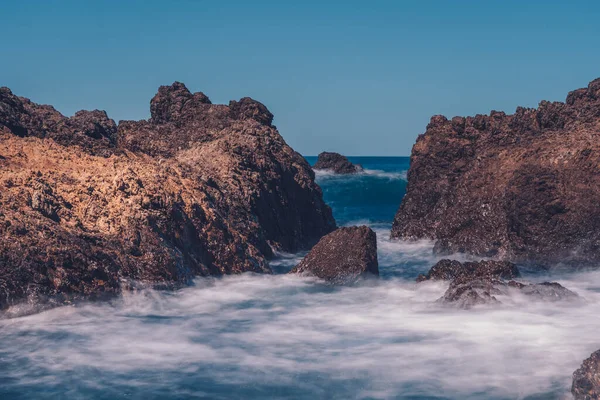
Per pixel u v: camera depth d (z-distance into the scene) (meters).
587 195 21.98
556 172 22.86
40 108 26.30
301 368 11.57
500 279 17.02
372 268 18.66
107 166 19.73
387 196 61.78
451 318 14.34
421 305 15.73
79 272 15.14
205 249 18.72
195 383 10.97
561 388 10.37
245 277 18.86
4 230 14.77
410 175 31.38
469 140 29.91
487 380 10.83
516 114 29.14
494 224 24.28
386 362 11.75
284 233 24.98
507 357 11.73
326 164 93.88
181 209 18.59
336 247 18.92
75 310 14.63
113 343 12.88
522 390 10.39
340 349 12.50
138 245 16.72
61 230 15.65
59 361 11.88
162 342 12.99
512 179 23.81
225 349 12.59
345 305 15.98
